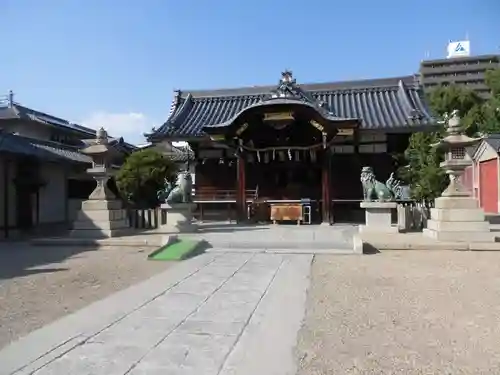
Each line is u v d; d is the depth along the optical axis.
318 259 10.02
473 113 37.06
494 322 5.24
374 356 4.16
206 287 7.24
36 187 17.47
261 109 18.23
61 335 4.80
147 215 16.86
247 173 21.70
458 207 11.94
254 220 20.64
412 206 16.20
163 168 21.12
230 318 5.47
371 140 20.78
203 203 21.81
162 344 4.52
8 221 17.11
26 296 6.71
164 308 5.96
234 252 10.95
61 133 28.06
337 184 20.95
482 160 31.66
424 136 19.28
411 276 8.06
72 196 23.52
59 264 9.70
